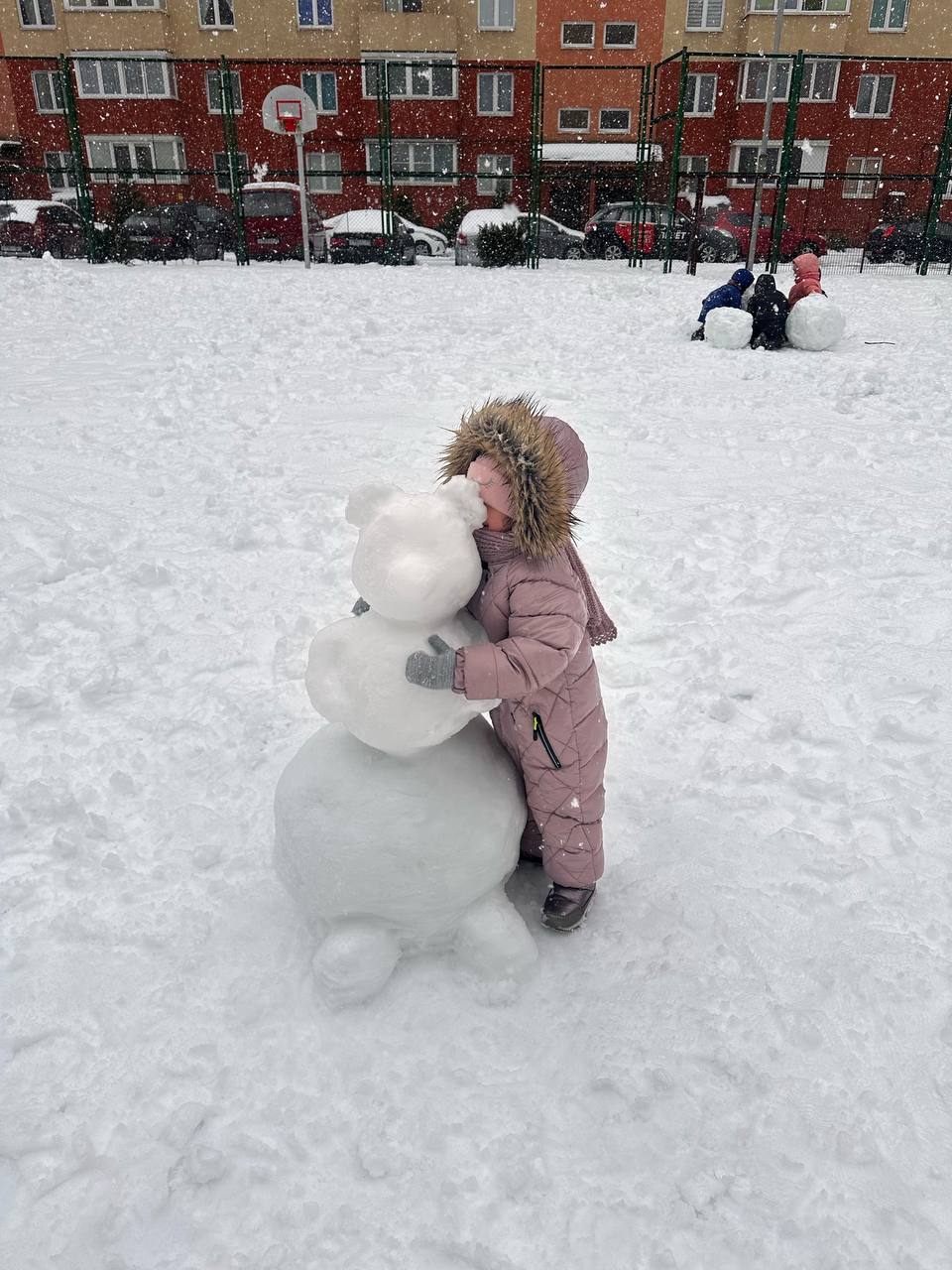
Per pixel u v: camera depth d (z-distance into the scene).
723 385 8.62
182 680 3.59
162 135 31.69
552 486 1.93
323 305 13.13
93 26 30.48
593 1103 1.94
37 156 32.06
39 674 3.61
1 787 2.95
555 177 24.41
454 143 31.56
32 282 14.73
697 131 32.34
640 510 5.38
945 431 7.06
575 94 31.83
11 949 2.33
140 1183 1.79
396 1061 2.03
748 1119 1.91
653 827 2.80
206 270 18.81
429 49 30.47
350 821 2.05
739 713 3.43
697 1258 1.66
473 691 1.85
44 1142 1.86
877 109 31.70
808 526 5.13
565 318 12.45
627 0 30.78
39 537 4.81
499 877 2.19
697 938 2.37
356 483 5.65
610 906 2.49
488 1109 1.92
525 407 2.09
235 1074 1.99
